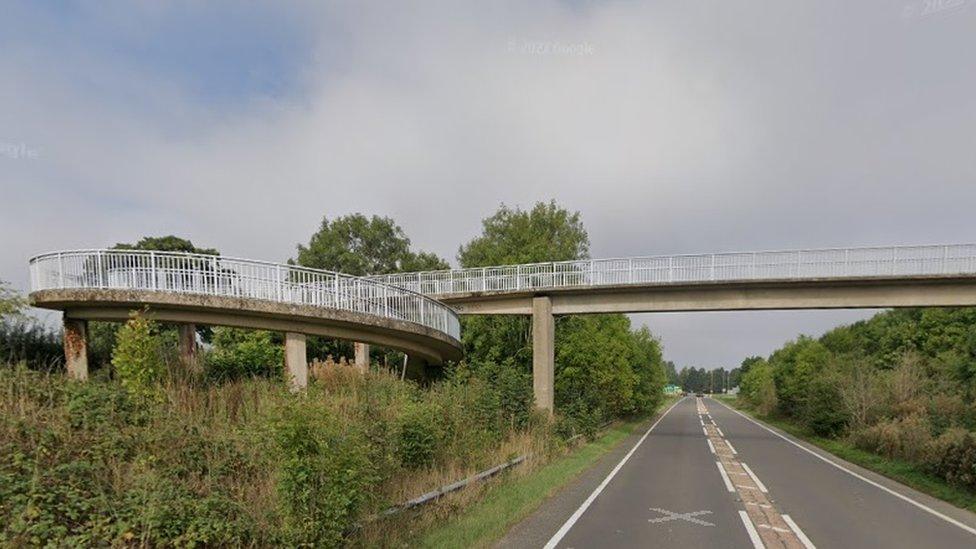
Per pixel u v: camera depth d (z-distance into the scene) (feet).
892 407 77.46
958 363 91.15
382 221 150.71
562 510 32.27
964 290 67.41
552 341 85.40
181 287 46.52
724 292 77.41
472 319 97.09
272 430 19.74
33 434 20.70
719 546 25.55
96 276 45.70
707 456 63.72
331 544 18.88
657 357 166.09
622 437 89.15
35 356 44.06
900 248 68.49
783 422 139.85
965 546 26.71
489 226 129.49
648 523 29.66
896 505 37.01
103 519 16.84
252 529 18.72
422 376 85.15
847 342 163.94
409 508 26.35
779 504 36.17
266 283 50.39
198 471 22.72
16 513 15.87
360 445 22.82
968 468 39.60
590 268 82.94
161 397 29.48
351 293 57.72
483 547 23.61
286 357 52.42
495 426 50.80
